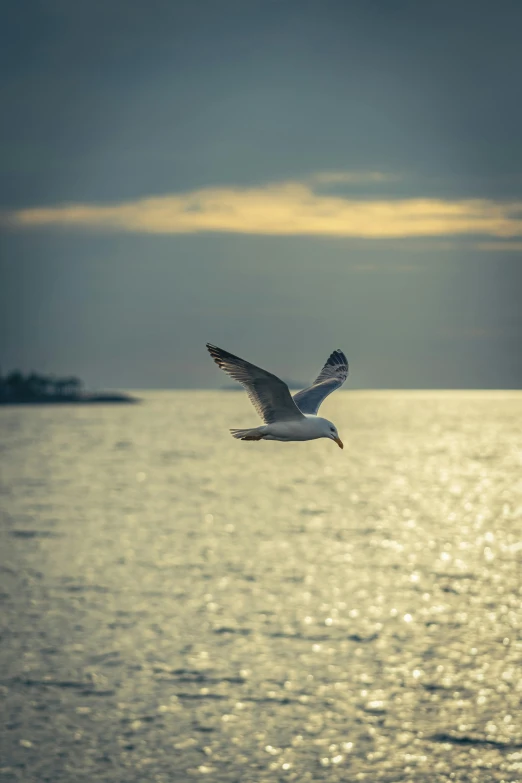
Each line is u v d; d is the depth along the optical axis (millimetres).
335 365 20781
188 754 30047
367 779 28562
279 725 32094
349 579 55094
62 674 36625
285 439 18156
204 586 52750
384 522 81000
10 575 55594
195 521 80625
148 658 38750
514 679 36250
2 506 91000
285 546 67062
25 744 30547
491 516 85625
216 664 38000
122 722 32219
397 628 43562
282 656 39188
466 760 29719
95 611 46469
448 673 37000
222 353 17469
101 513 86000
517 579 55156
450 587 52969
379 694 34812
